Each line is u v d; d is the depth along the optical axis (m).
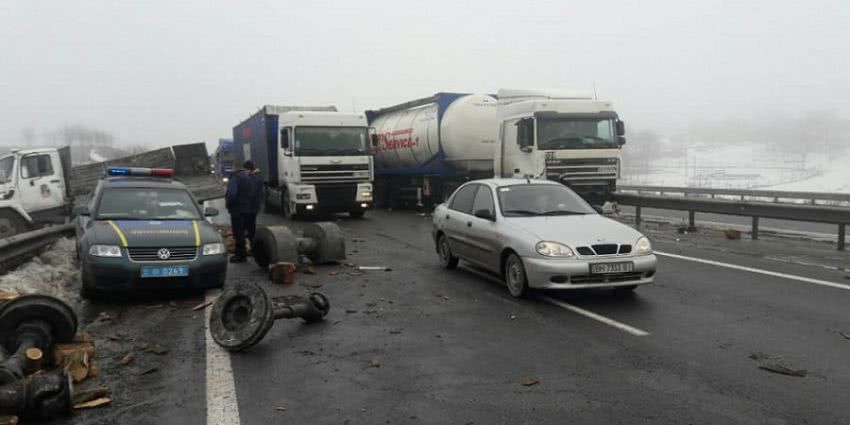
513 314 7.07
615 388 4.75
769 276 8.95
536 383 4.89
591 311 7.11
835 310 6.92
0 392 4.26
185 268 8.07
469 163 19.45
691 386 4.75
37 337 5.27
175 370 5.37
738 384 4.77
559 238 7.46
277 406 4.54
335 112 19.41
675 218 19.16
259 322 5.77
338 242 10.70
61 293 8.52
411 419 4.27
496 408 4.43
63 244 12.20
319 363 5.49
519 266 7.75
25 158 16.06
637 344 5.84
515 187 8.98
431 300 7.90
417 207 23.73
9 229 14.16
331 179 18.70
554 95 17.88
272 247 10.07
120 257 7.84
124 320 7.14
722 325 6.41
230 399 4.67
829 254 11.09
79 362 5.18
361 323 6.83
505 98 17.80
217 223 19.33
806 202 21.11
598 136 16.19
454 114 19.28
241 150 27.42
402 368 5.32
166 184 9.95
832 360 5.27
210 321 6.18
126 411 4.48
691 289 8.15
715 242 12.91
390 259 11.33
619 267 7.31
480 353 5.69
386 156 23.56
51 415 4.33
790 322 6.47
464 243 9.30
